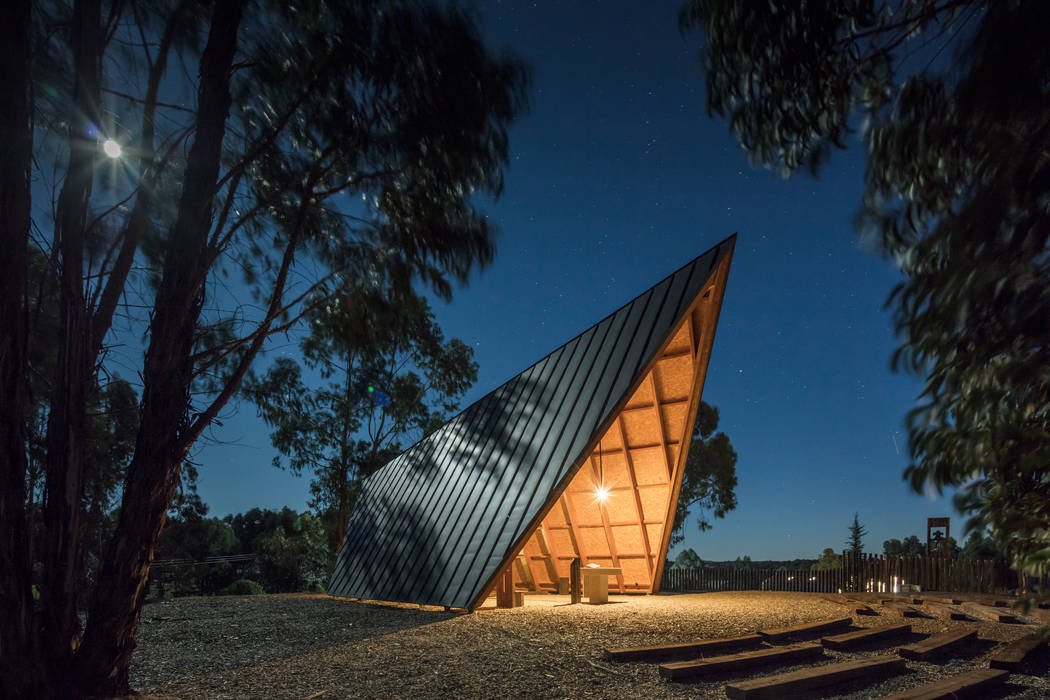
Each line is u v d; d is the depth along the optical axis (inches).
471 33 296.7
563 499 640.4
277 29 300.7
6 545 206.1
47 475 229.3
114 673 228.1
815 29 157.3
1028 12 85.7
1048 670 263.7
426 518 605.6
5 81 216.7
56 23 264.8
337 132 309.3
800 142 175.2
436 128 305.1
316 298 348.8
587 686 244.4
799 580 701.3
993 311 93.7
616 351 502.6
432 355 1121.4
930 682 246.8
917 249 122.0
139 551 237.8
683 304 463.2
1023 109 87.9
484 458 579.2
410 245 340.8
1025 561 103.9
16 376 215.5
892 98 138.9
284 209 347.3
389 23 288.4
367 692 242.4
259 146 305.0
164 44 294.0
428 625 389.4
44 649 215.2
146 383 251.0
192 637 382.3
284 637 370.6
